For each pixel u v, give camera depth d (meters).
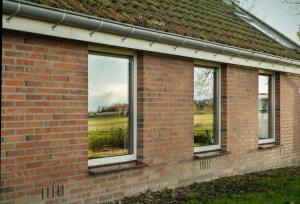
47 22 4.96
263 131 10.50
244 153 9.40
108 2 6.57
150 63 6.89
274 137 10.85
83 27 5.33
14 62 4.93
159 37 6.33
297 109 11.73
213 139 8.76
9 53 4.88
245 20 11.51
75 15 5.07
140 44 6.30
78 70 5.70
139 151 6.81
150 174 6.92
